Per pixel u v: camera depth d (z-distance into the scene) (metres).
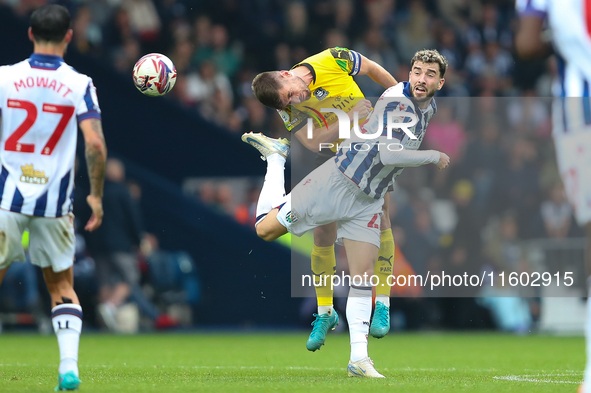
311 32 52.41
